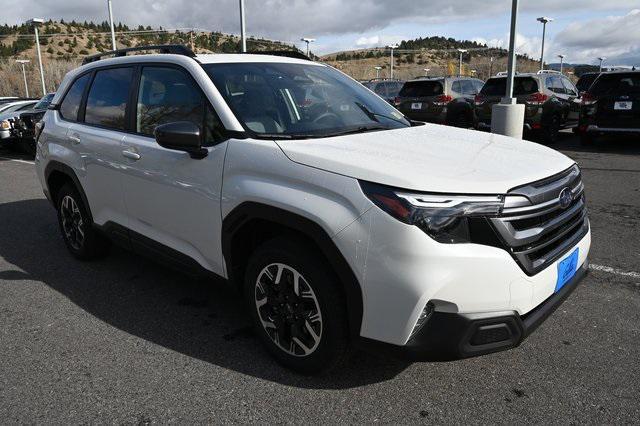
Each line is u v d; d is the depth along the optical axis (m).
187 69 3.44
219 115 3.14
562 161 2.99
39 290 4.24
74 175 4.42
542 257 2.58
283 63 3.83
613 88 11.20
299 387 2.84
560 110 12.85
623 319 3.55
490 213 2.35
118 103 4.02
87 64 4.68
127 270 4.65
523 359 3.08
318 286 2.64
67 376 3.00
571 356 3.10
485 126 13.09
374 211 2.37
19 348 3.32
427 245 2.28
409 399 2.72
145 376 2.98
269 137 3.00
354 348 2.74
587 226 3.10
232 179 2.96
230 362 3.11
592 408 2.62
